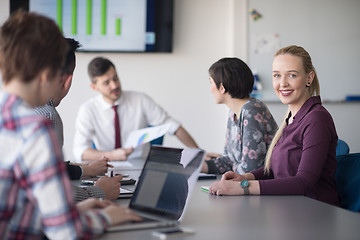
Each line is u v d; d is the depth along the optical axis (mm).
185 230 1065
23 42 887
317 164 1682
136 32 4371
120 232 1036
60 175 840
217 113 4551
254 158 2061
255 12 4473
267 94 4516
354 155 1878
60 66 949
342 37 4566
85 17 4305
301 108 1833
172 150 1281
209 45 4512
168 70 4473
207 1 4492
